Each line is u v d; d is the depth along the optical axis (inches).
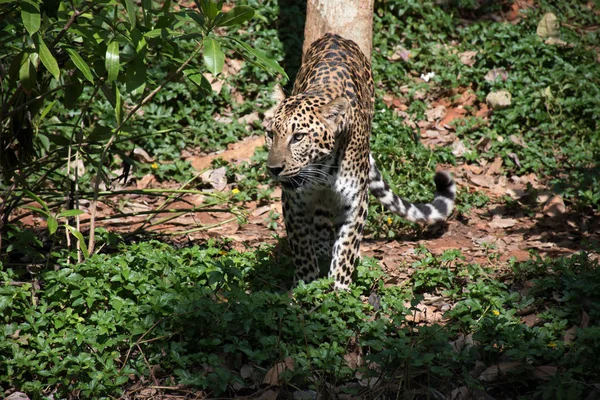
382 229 527.2
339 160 401.1
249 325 337.7
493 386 327.3
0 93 403.5
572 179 589.6
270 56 745.6
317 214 465.1
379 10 808.3
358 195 412.8
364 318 362.6
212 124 671.1
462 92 731.4
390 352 325.4
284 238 484.4
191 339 346.3
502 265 462.3
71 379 325.1
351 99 417.7
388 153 603.8
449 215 554.6
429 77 746.2
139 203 572.4
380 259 478.6
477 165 641.0
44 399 317.4
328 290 408.8
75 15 358.9
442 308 398.6
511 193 593.6
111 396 322.3
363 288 399.9
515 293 382.0
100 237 430.0
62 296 358.9
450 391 322.0
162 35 372.5
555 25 798.5
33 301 359.9
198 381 319.3
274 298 354.3
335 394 320.2
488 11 868.6
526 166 625.9
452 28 815.1
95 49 376.5
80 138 414.3
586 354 325.1
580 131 664.4
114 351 334.3
